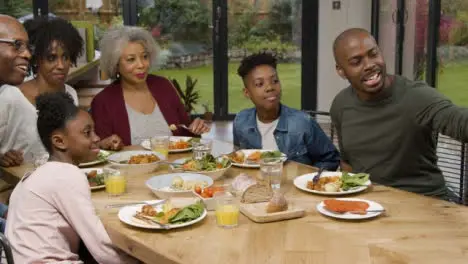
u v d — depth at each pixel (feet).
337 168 9.95
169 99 11.30
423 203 6.86
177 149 10.02
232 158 9.01
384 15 24.56
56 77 9.87
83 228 6.29
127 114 10.82
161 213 6.39
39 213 6.33
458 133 7.35
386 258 5.30
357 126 8.50
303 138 9.75
